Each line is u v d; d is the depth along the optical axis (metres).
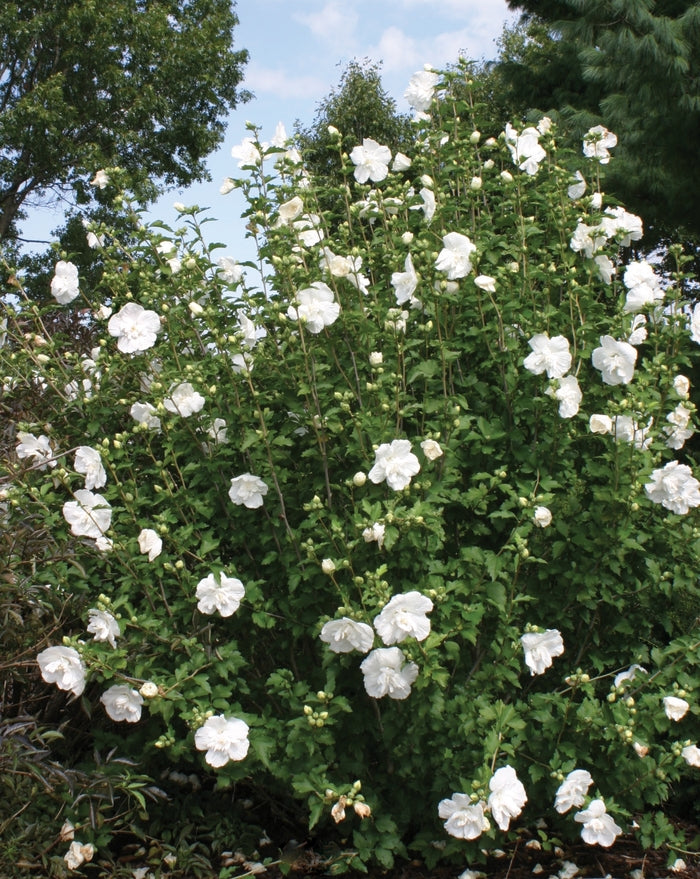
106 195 18.31
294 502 3.75
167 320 4.05
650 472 3.50
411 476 3.37
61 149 17.75
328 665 3.34
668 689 3.61
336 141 4.34
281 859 3.48
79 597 3.51
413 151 4.45
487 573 3.46
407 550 3.30
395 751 3.37
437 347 3.82
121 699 3.21
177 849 3.54
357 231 4.93
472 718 3.34
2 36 17.98
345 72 20.08
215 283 4.14
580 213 4.14
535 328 3.78
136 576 3.40
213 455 3.79
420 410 3.90
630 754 3.51
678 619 3.95
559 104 12.76
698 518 4.02
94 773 3.31
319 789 3.16
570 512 3.65
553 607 3.70
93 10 18.06
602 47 8.64
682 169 9.22
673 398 3.93
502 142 4.46
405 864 3.55
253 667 3.81
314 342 3.81
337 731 3.47
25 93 18.88
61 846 3.34
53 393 4.29
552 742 3.42
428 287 3.78
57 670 3.18
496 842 3.26
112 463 3.62
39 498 3.48
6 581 3.30
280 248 3.73
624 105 9.16
